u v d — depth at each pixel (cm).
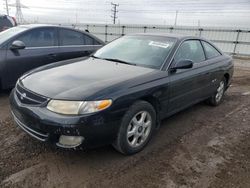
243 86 792
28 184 265
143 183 276
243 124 458
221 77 528
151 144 361
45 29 567
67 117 269
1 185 260
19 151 321
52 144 281
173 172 299
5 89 526
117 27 2422
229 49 1991
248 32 1875
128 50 424
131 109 310
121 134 304
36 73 352
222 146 371
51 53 564
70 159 311
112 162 310
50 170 289
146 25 2277
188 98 424
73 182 272
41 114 278
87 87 293
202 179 290
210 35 2061
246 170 314
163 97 358
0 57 485
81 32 641
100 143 291
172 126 428
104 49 458
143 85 325
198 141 381
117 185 271
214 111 517
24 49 521
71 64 387
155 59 385
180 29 2162
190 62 372
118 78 321
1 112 441
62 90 290
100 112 277
